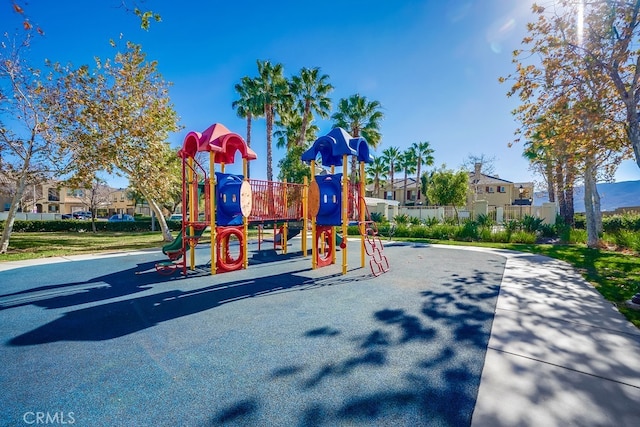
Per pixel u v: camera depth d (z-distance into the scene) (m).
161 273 7.94
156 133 14.75
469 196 37.53
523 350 3.46
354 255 11.32
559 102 7.87
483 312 4.79
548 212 17.91
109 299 5.63
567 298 5.42
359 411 2.43
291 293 6.04
